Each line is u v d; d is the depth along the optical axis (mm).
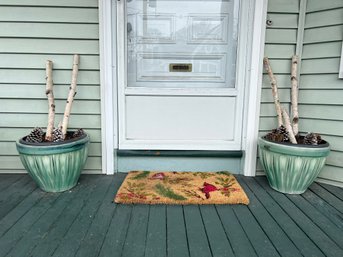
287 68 2238
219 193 1951
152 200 1853
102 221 1634
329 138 2148
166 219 1667
